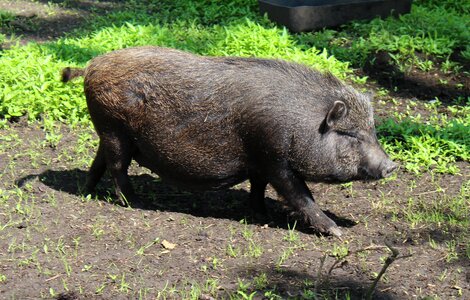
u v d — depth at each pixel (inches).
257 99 370.3
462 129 494.6
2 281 327.3
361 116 374.6
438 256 358.6
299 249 363.9
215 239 369.7
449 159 467.8
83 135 484.7
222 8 712.4
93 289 323.0
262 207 405.1
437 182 443.5
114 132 391.5
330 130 370.9
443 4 739.4
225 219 395.5
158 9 737.6
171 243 362.9
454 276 341.1
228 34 606.5
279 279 332.8
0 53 577.3
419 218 395.5
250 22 626.8
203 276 335.0
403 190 435.2
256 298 316.8
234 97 373.7
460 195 426.9
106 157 399.5
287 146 370.0
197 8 722.8
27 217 384.5
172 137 382.0
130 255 351.3
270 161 375.2
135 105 381.7
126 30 629.6
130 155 398.6
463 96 575.2
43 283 327.0
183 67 380.5
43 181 428.8
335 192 434.6
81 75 405.4
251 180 398.6
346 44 639.1
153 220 387.5
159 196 425.7
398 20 682.2
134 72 381.1
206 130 378.0
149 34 618.8
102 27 667.4
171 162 388.8
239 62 382.3
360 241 374.9
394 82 590.2
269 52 582.9
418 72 602.2
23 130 494.0
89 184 417.1
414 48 624.7
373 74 598.9
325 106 372.8
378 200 422.6
